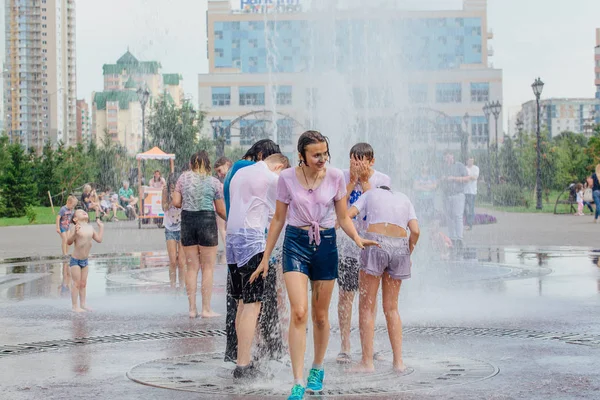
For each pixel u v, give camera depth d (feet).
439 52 364.79
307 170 19.40
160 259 62.34
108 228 110.63
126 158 226.99
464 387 19.40
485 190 178.29
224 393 19.30
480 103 344.90
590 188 123.44
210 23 403.95
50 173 198.80
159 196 109.19
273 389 19.76
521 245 68.90
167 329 29.78
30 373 21.94
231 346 22.90
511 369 21.56
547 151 213.25
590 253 60.39
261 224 21.76
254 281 21.26
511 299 36.06
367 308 21.83
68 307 36.29
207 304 32.81
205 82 361.30
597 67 543.80
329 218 19.58
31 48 413.18
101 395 19.19
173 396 18.99
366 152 23.21
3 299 39.50
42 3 412.98
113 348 25.89
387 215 21.91
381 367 22.13
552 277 44.68
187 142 208.13
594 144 192.85
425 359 23.26
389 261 21.67
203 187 32.27
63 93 436.76
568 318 30.55
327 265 19.47
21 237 96.02
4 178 165.48
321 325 19.51
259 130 325.83
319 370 19.38
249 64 402.31
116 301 38.11
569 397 18.28
